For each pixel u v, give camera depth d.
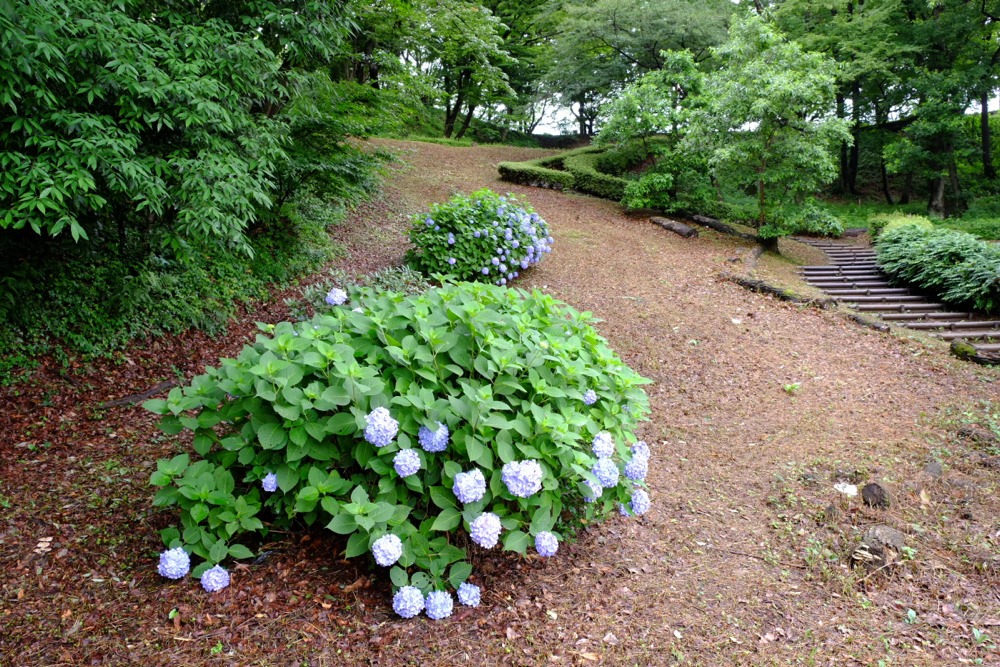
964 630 2.29
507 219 7.70
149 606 2.16
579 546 2.77
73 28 3.25
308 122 6.00
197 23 4.52
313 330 2.58
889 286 9.11
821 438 4.26
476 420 2.24
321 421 2.23
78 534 2.61
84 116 3.31
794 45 10.50
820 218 10.47
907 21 16.91
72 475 3.13
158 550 2.51
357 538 2.14
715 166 10.94
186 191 3.81
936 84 15.45
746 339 6.46
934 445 4.09
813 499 3.35
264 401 2.26
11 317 4.05
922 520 3.10
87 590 2.25
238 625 2.08
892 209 18.16
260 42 4.28
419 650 2.04
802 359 6.00
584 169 14.38
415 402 2.20
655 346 6.14
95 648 1.96
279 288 6.12
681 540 2.92
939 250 8.41
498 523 2.16
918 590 2.54
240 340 5.21
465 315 2.58
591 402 2.61
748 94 10.14
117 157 3.35
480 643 2.10
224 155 4.10
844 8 16.59
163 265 5.18
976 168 18.89
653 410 4.79
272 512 2.48
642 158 15.27
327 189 6.60
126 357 4.42
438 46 12.03
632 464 2.56
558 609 2.32
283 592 2.25
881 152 18.69
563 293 7.52
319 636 2.06
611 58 17.44
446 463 2.24
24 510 2.77
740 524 3.12
